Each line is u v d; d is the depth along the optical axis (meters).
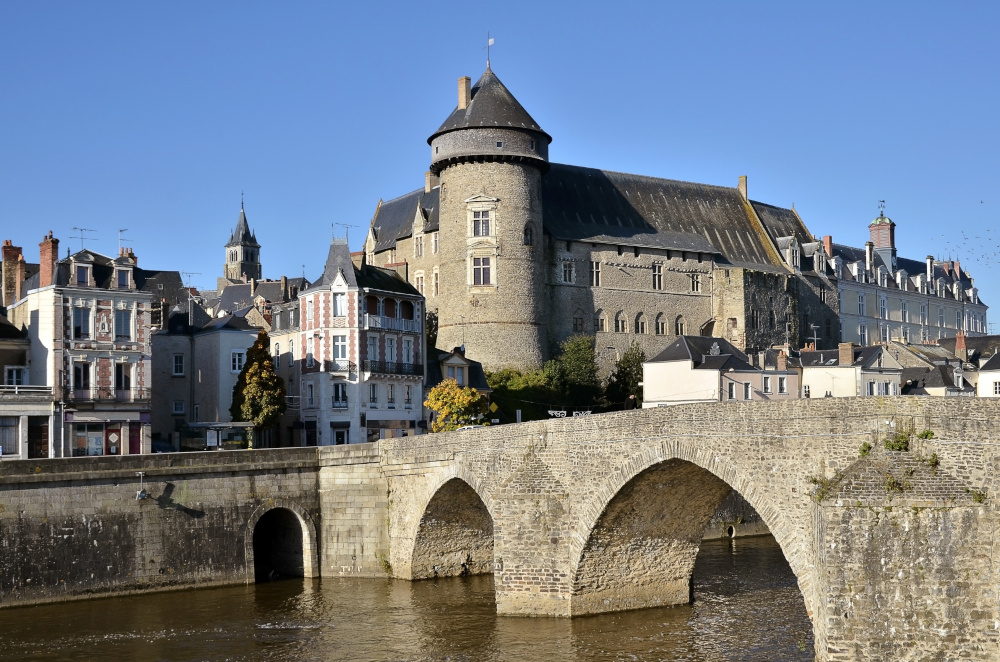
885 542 28.81
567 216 102.38
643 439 37.22
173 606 45.91
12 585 45.50
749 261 114.44
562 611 41.41
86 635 41.22
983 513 28.38
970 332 145.50
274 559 54.41
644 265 104.94
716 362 81.94
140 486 48.41
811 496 31.45
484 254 92.12
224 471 50.44
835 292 120.81
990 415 28.89
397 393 75.62
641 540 41.56
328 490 52.53
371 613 44.00
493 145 92.19
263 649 39.12
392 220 108.94
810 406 32.06
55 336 61.47
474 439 45.25
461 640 39.28
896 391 86.25
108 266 64.38
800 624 40.12
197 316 81.38
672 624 40.44
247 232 198.50
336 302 73.31
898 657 28.59
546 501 41.47
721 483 39.66
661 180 115.31
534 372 90.94
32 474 46.06
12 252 68.00
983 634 28.08
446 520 50.19
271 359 71.25
